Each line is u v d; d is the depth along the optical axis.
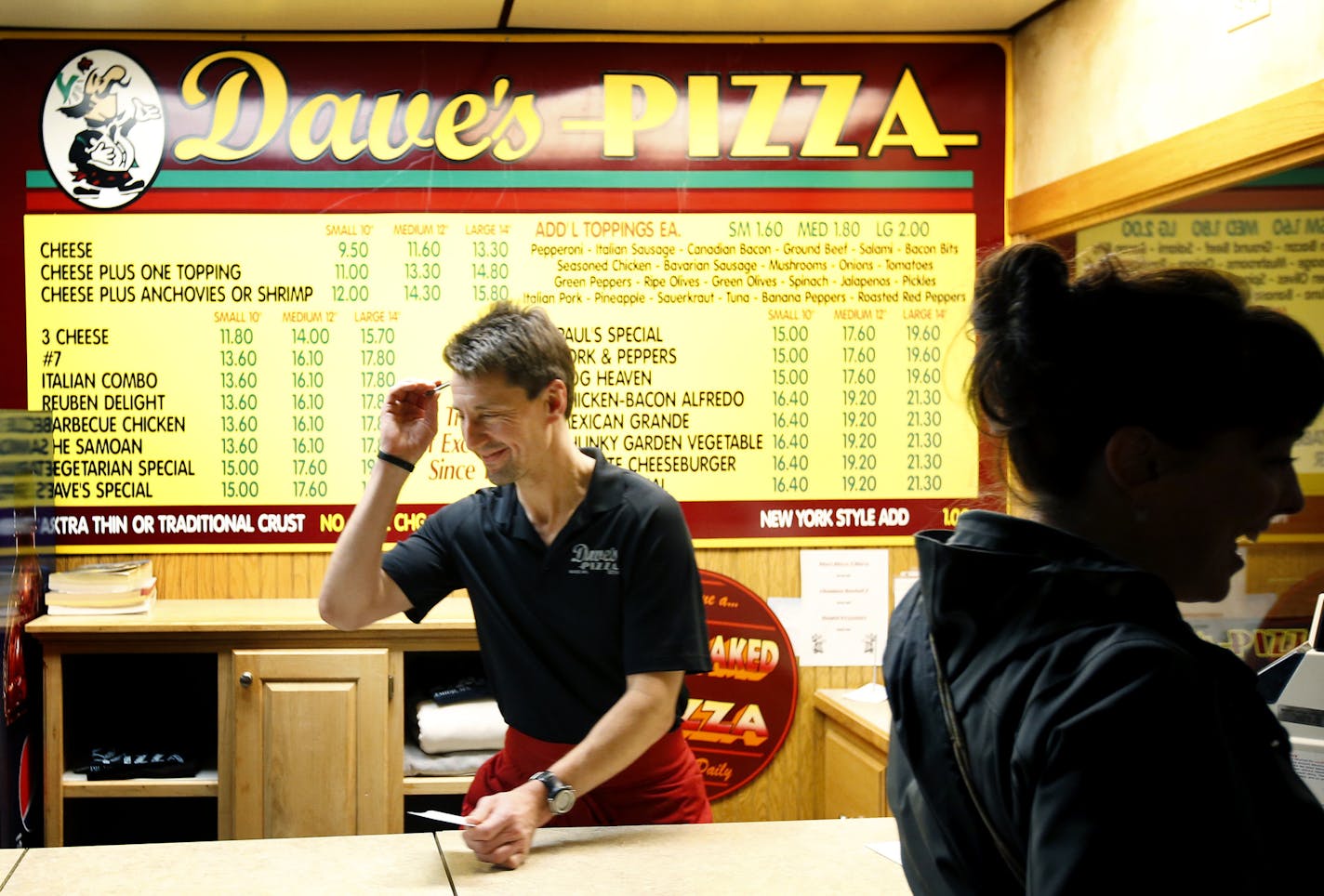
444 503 3.20
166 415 3.13
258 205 3.13
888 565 3.29
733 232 3.24
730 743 3.26
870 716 2.92
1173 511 0.77
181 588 3.15
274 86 3.13
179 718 3.27
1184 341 0.74
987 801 0.75
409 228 3.17
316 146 3.14
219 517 3.15
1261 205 2.84
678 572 1.87
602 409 3.24
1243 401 0.74
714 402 3.26
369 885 1.42
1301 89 2.13
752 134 3.24
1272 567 2.67
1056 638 0.72
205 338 3.14
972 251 3.29
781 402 3.27
